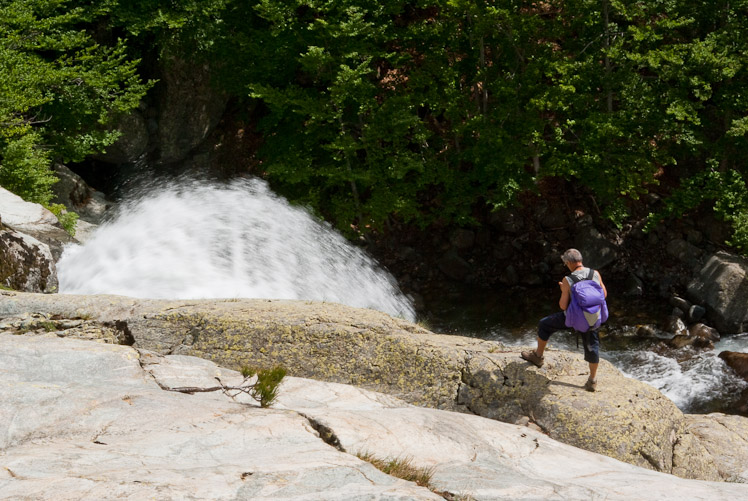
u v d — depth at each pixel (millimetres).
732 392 14422
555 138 21078
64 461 4184
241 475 4102
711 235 21547
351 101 22438
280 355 8336
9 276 10625
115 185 24922
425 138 21844
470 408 7754
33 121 21516
